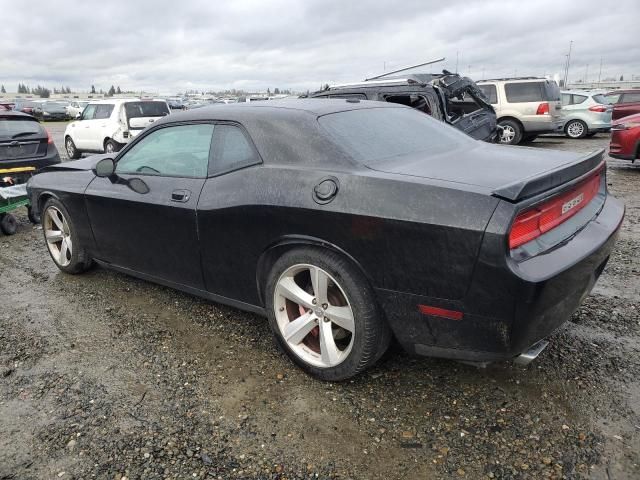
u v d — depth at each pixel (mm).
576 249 2453
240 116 3227
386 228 2434
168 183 3516
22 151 6707
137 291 4336
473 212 2242
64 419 2662
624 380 2818
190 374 3057
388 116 3492
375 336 2666
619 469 2199
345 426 2551
